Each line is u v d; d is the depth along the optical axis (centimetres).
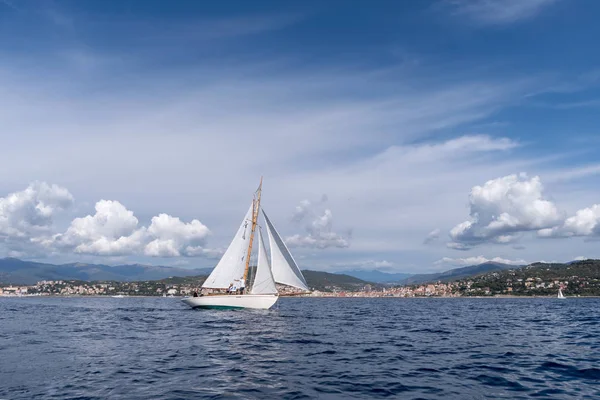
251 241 5634
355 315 5756
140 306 8462
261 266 5181
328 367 1805
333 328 3581
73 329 3378
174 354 2111
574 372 1727
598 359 2036
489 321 4666
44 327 3566
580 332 3341
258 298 5194
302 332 3170
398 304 12319
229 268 5478
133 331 3195
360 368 1792
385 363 1917
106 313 5688
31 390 1376
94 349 2278
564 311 7156
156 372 1666
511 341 2767
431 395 1365
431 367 1828
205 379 1546
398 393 1386
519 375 1666
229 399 1287
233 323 3797
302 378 1582
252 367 1780
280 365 1836
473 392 1405
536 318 5188
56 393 1339
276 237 5106
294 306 9750
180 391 1373
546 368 1811
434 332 3366
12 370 1694
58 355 2075
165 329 3322
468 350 2352
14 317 4894
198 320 4147
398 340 2802
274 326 3566
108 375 1603
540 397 1347
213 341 2603
